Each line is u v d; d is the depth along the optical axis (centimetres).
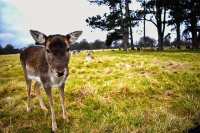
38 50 154
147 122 135
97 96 173
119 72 252
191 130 117
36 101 173
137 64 308
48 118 146
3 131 132
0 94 198
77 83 214
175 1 759
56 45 120
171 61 333
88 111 153
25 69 165
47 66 131
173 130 123
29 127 136
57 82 133
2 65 390
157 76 228
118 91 185
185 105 156
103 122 134
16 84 220
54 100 175
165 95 181
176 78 224
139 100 169
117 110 153
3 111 159
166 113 144
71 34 129
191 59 367
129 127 130
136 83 203
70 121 141
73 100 175
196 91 190
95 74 252
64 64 120
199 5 759
